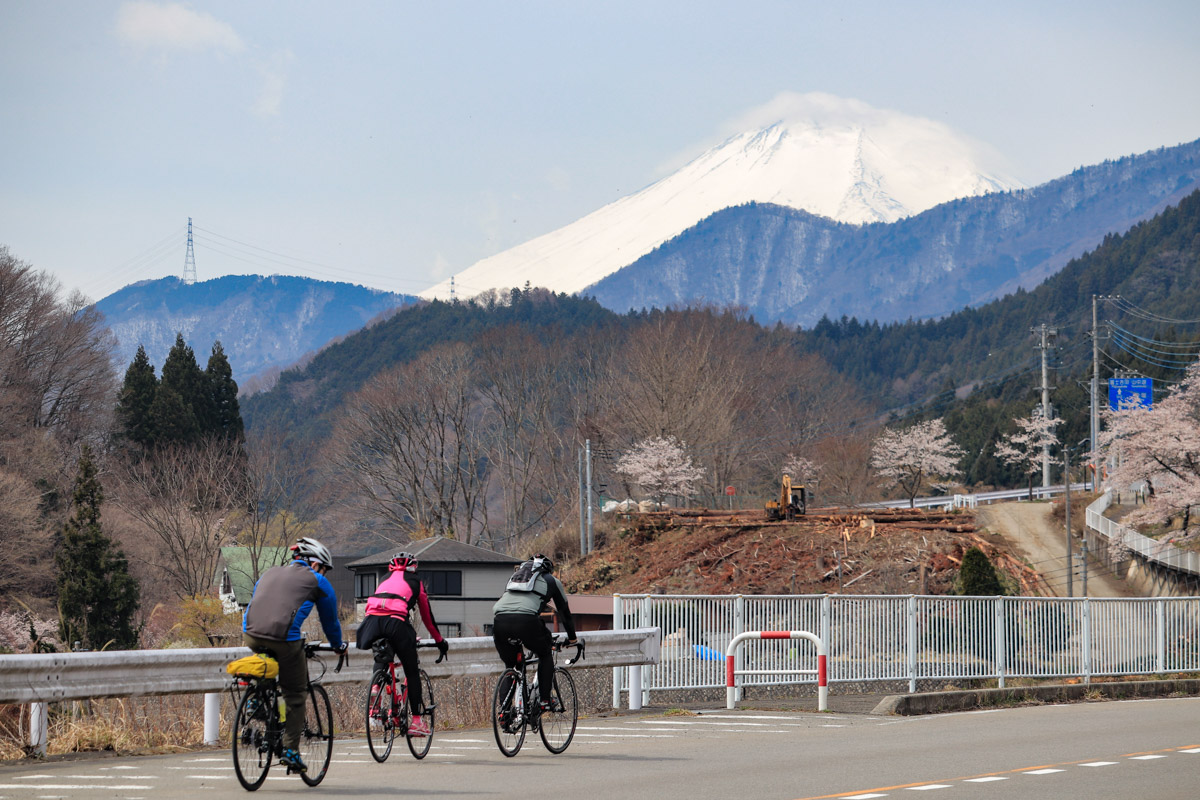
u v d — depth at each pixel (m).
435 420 106.94
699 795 12.05
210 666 16.22
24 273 87.56
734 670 22.42
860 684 24.81
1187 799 11.94
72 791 12.27
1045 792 12.33
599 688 22.22
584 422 110.69
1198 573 66.38
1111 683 26.67
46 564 62.44
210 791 12.30
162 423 95.88
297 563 12.92
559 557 95.88
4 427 72.00
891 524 77.19
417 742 14.93
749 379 120.25
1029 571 72.81
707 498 107.31
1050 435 120.00
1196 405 76.31
